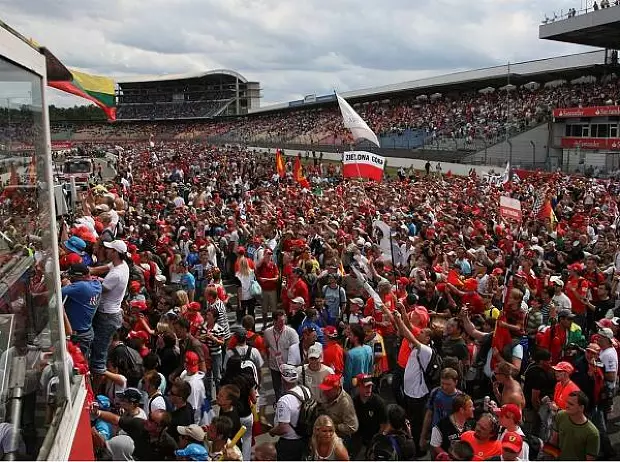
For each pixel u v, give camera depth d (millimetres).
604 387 7996
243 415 7184
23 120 2922
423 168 53656
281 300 12141
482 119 57250
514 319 8664
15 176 2830
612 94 48250
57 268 3531
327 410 6617
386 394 9781
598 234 17297
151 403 6852
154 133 114625
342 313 11211
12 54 2656
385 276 11898
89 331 6160
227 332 9648
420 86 72250
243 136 94062
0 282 2705
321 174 42969
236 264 13086
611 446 8219
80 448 3635
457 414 6465
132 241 14516
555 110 49375
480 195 25125
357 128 21000
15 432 2803
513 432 5621
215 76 119875
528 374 8172
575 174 41500
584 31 48406
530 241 14977
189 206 24766
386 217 17094
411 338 8008
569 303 10555
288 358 8859
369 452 6164
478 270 12031
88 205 15977
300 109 98312
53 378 3348
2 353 2742
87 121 111875
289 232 14547
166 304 10109
